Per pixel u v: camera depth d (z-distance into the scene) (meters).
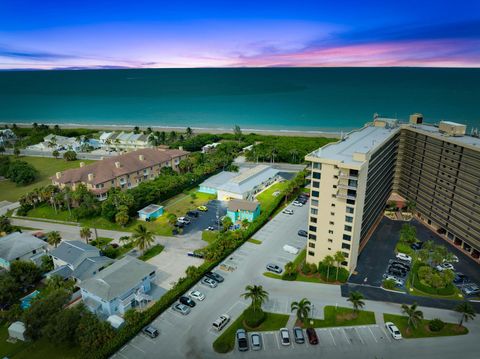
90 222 131.62
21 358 72.19
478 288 92.25
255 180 160.25
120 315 83.50
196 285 94.38
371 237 118.44
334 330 78.81
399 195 141.00
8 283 87.44
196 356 72.38
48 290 90.56
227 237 112.75
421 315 75.62
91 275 93.75
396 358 71.50
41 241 108.56
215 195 155.38
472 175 104.94
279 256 107.69
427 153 123.00
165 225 128.12
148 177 172.38
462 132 116.56
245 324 80.75
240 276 98.19
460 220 111.06
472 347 73.94
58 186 150.00
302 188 163.00
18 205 149.12
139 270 90.94
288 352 73.25
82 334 72.56
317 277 97.75
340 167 88.50
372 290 92.44
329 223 95.12
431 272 93.56
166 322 81.38
